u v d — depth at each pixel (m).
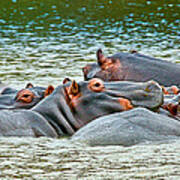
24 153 26.11
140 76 47.81
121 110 31.83
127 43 76.50
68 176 22.56
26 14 104.56
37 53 69.44
